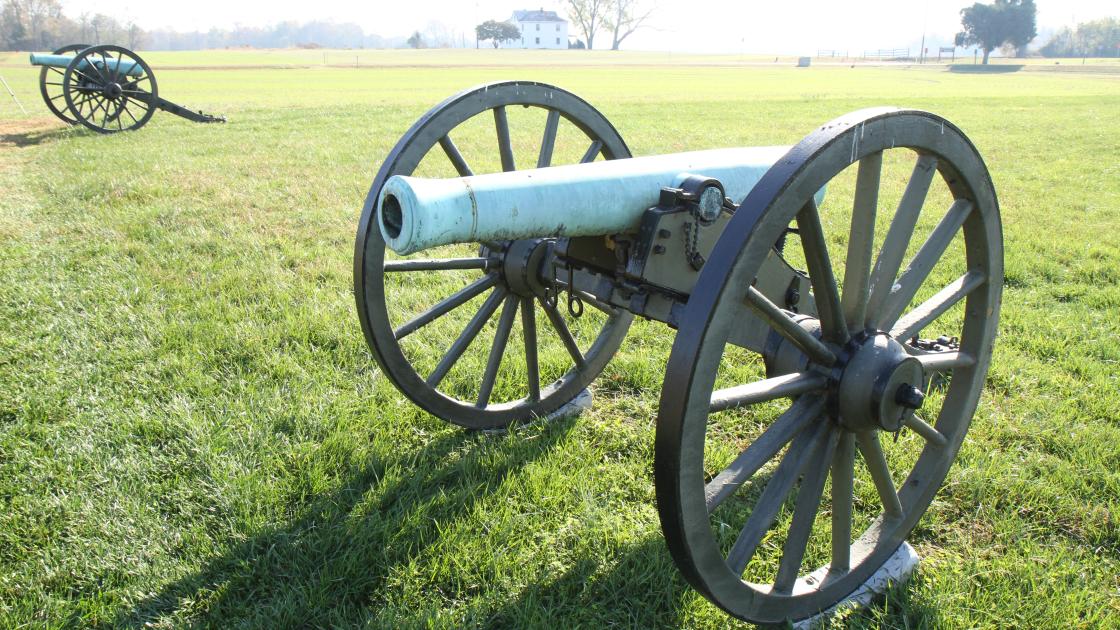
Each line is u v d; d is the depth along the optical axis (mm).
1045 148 13422
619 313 3809
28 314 4840
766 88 34125
